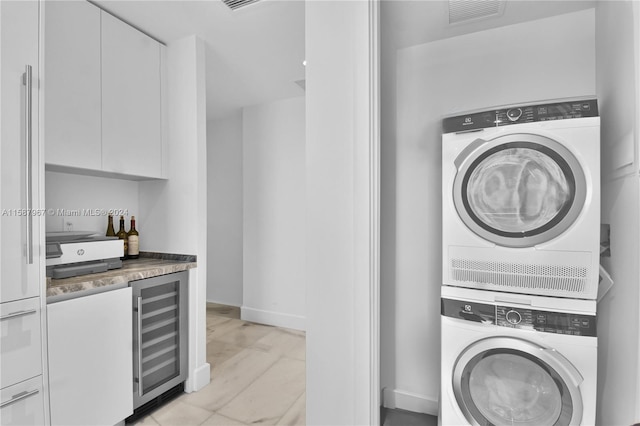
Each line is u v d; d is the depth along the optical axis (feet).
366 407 4.04
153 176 7.52
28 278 4.59
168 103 7.94
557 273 4.49
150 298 6.67
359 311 4.09
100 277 5.74
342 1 4.24
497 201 4.84
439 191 6.59
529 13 5.77
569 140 4.43
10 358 4.41
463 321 4.88
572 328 4.31
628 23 4.15
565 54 5.77
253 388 7.54
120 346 5.90
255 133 12.35
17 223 4.47
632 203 3.96
